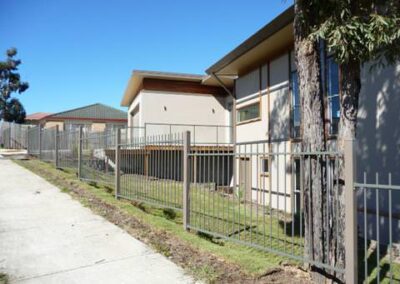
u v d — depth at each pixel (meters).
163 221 6.47
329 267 3.79
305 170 4.26
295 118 10.55
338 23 3.92
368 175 7.59
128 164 8.30
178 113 17.86
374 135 7.48
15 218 6.48
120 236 5.51
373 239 7.33
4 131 23.94
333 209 4.02
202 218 7.54
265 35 10.18
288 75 10.88
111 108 35.19
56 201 7.84
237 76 14.28
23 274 4.11
